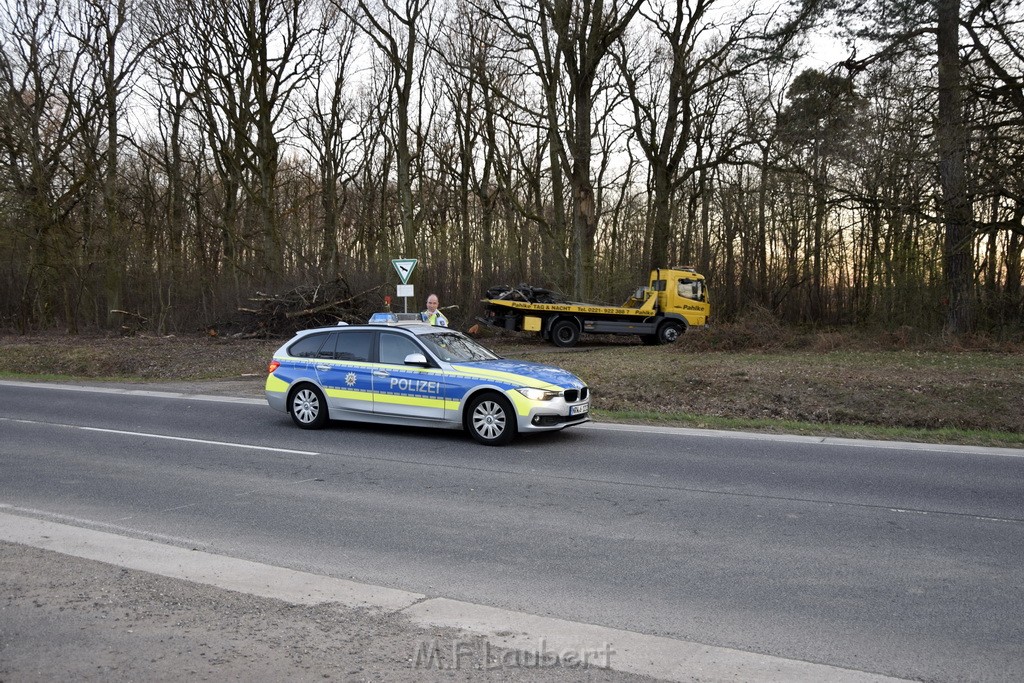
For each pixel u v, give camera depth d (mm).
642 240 46250
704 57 33406
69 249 33656
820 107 27094
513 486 8234
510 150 42594
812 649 4234
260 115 34812
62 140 34000
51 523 6605
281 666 3846
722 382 18375
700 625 4566
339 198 45531
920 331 27062
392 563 5691
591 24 31594
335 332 12031
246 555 5840
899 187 25375
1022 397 16203
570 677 3803
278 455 9906
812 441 11195
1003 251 27750
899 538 6410
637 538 6371
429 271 36156
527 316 30281
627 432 11844
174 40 33500
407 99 33469
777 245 41688
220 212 35406
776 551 6035
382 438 11164
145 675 3723
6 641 4098
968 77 22984
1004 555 5965
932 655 4176
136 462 9438
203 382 19672
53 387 18406
